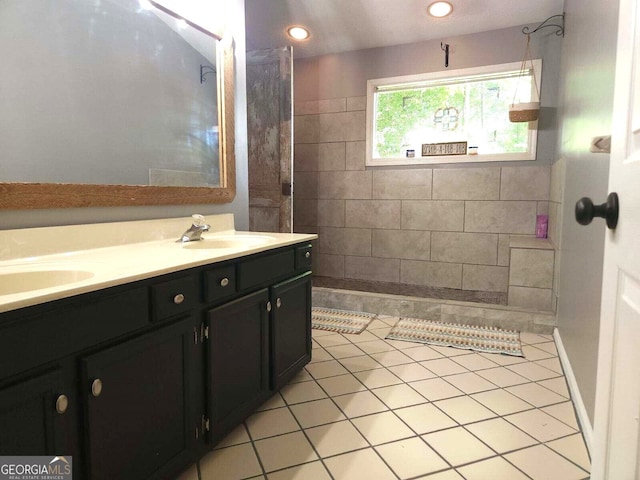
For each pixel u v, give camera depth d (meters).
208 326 1.43
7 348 0.83
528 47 3.21
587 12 2.02
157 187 1.89
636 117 0.71
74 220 1.56
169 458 1.28
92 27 1.66
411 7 2.96
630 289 0.72
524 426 1.71
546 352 2.49
